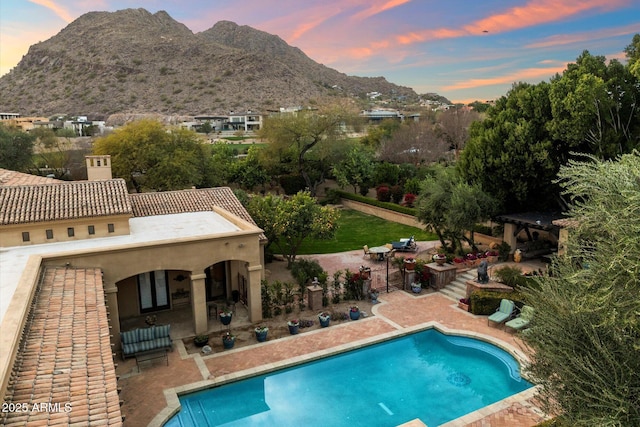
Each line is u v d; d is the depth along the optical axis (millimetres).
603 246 9000
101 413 8641
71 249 18578
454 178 29688
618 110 26422
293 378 16578
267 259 30000
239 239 19844
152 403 14547
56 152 63406
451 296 23812
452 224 26781
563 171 10570
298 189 55844
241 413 14523
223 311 20859
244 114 140500
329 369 17219
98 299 14133
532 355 11133
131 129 42062
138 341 17234
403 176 52812
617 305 8211
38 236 19438
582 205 9938
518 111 29656
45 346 10914
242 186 55562
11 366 9445
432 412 14547
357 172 52156
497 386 15992
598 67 27750
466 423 13484
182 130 43906
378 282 26016
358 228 40969
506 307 20406
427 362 17719
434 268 24812
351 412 14578
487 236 31844
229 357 17547
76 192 21859
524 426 13281
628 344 8820
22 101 181875
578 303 9164
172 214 25641
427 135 66250
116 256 17609
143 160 40281
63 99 178750
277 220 26422
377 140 71688
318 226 26719
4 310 12711
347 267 29109
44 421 8211
